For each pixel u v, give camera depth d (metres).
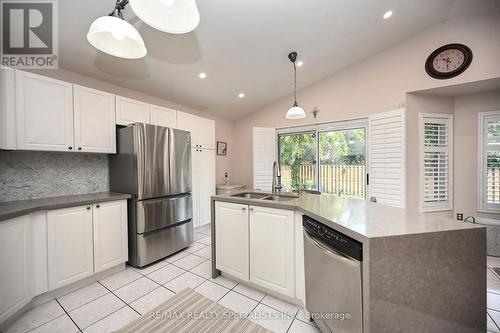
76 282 1.96
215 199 2.15
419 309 0.94
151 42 2.23
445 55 2.70
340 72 3.54
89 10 1.76
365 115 3.31
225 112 4.48
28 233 1.65
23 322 1.52
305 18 2.30
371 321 0.91
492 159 2.97
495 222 2.68
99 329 1.46
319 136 3.93
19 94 1.78
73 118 2.13
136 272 2.28
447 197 3.14
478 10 2.48
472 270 0.99
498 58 2.44
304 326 1.49
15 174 2.04
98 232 2.10
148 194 2.44
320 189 3.92
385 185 3.01
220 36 2.35
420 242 0.94
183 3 0.97
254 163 4.25
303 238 1.56
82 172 2.49
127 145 2.43
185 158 2.94
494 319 1.56
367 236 0.91
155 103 3.40
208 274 2.24
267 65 3.09
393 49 3.04
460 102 3.11
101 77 2.63
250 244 1.90
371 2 2.22
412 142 2.99
